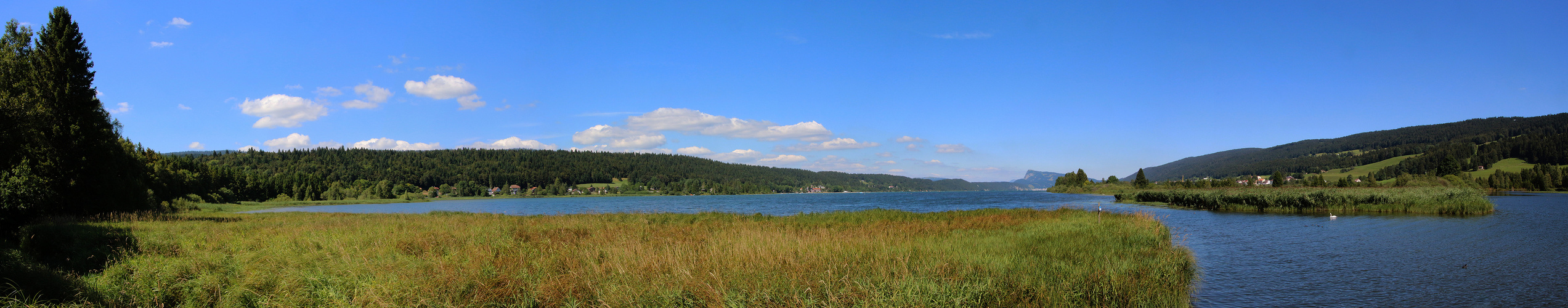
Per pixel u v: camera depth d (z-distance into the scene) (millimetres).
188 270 11008
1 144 24953
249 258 12172
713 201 127375
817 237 15453
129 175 37812
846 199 142250
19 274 9062
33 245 15867
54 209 28359
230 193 100062
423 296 8516
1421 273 13406
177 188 67188
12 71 30750
